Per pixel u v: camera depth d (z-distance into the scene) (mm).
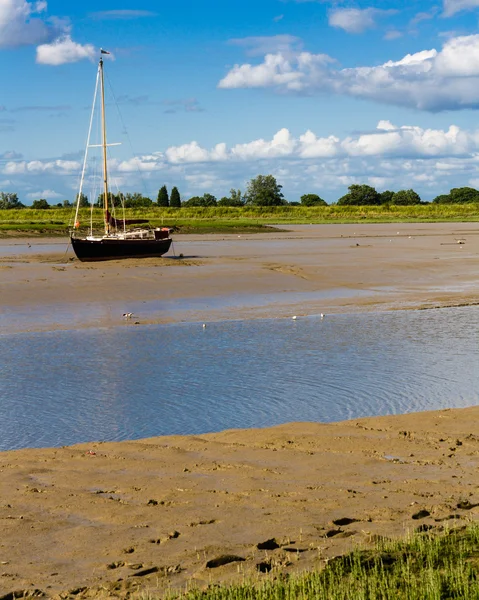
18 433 13086
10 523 8391
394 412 14445
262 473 10273
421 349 20578
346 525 8352
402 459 10961
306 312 27875
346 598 6438
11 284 35188
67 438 12820
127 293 32812
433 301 30625
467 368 18219
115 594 6707
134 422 13766
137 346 21156
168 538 7965
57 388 16281
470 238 73875
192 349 20688
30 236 80188
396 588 6652
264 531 8148
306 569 7160
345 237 77625
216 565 7309
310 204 197625
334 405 14906
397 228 98375
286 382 16766
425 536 7848
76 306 29172
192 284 36000
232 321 25797
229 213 136750
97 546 7789
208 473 10297
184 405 14914
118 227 57156
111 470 10445
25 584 6949
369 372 17750
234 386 16406
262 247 63062
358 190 194000
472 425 12875
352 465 10641
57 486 9727
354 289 34750
